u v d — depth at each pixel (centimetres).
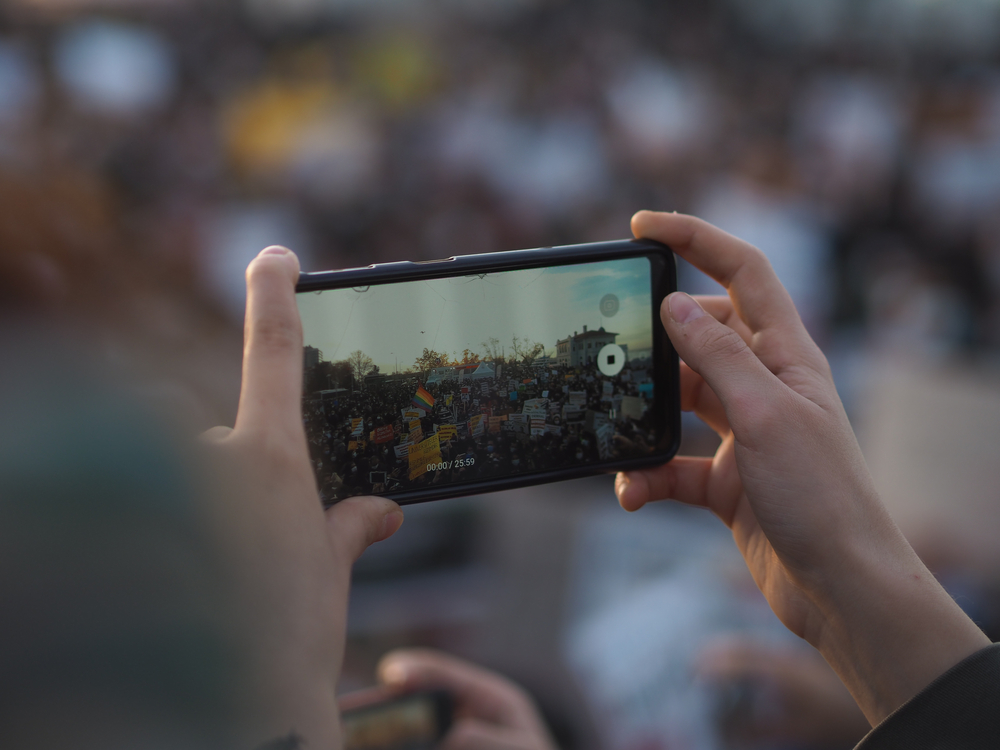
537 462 129
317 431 119
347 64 690
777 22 817
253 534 75
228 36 690
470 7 724
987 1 853
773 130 624
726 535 268
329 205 537
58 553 48
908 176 582
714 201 523
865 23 844
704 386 144
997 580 207
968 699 79
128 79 598
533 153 560
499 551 264
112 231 288
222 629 57
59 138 537
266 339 92
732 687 201
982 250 532
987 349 450
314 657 77
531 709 165
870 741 82
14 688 45
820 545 99
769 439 102
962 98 655
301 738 69
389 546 263
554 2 733
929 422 238
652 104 623
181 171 547
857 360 423
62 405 55
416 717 156
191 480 60
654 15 755
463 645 237
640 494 136
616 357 132
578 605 246
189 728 50
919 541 221
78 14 622
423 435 124
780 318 121
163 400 64
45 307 65
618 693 215
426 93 655
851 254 529
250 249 494
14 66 570
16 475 49
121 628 48
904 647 90
